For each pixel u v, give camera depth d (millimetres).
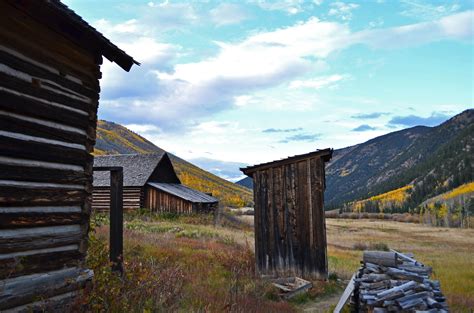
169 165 44219
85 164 7062
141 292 7758
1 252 5430
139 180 38656
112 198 8469
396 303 7984
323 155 15336
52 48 6418
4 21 5617
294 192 15688
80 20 6480
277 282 14156
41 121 6172
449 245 39000
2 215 5465
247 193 144500
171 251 15875
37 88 6098
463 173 161875
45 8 5914
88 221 7078
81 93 7020
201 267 14039
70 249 6652
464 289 14617
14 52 5762
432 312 7523
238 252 17141
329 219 104938
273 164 15969
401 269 9758
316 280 14734
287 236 15523
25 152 5840
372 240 42281
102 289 6953
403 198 172375
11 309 5441
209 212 39188
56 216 6340
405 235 53500
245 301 10219
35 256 5934
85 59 7152
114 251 8344
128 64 7633
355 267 18969
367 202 179375
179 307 8477
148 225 28766
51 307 6008
